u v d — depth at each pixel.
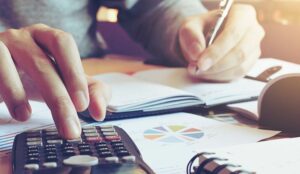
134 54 1.21
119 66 1.03
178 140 0.55
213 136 0.57
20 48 0.58
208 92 0.75
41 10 1.16
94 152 0.45
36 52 0.57
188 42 0.86
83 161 0.42
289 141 0.44
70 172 0.40
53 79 0.52
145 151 0.51
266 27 1.13
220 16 0.85
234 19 0.88
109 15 1.33
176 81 0.83
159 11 1.14
